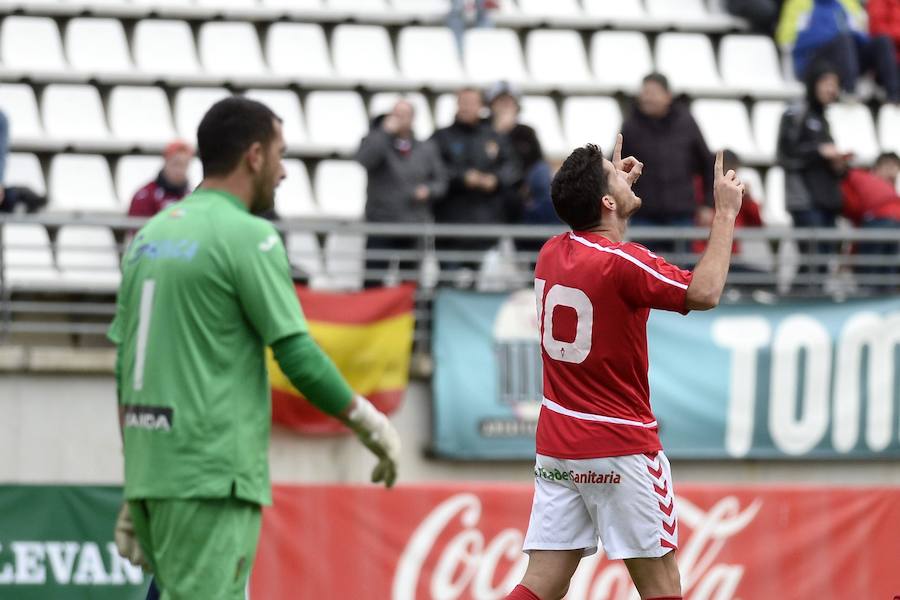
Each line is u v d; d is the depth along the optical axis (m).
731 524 32.72
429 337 35.59
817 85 40.06
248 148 15.85
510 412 34.66
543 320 18.38
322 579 31.02
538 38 49.50
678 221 36.91
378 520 31.44
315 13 48.88
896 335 36.53
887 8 49.62
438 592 31.50
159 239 15.57
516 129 38.59
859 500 33.28
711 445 35.53
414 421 34.69
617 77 49.34
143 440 15.40
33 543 30.20
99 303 38.22
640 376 18.09
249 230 15.41
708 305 17.23
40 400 33.12
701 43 50.47
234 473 15.27
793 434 35.97
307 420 33.59
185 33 46.97
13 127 42.97
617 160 19.16
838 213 40.00
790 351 36.09
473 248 37.22
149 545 16.05
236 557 15.31
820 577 32.94
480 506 31.94
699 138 37.12
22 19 45.78
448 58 48.47
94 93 44.16
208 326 15.29
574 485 18.28
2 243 33.56
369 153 36.12
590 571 31.73
